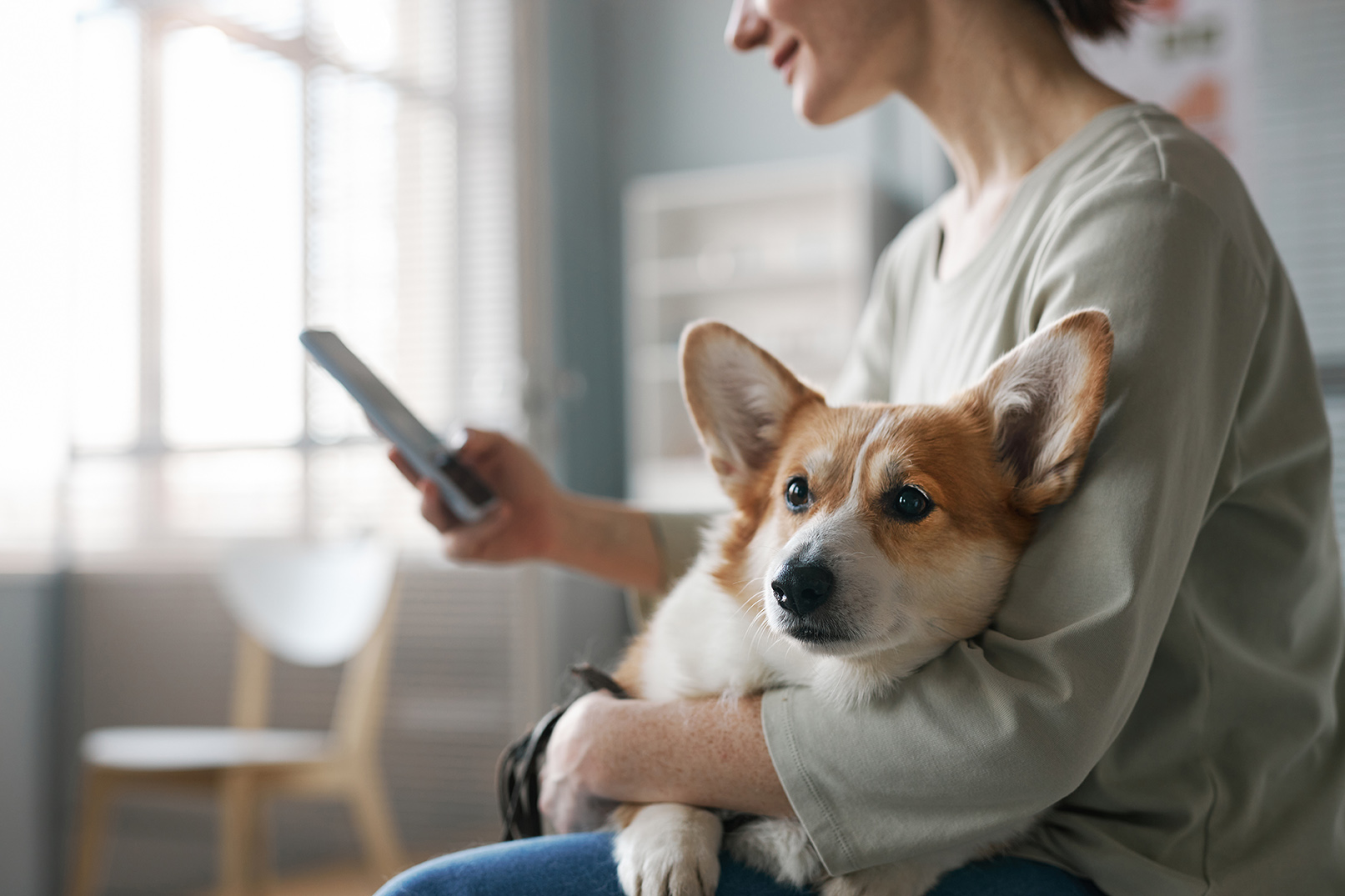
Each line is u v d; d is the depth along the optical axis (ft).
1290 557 2.96
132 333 10.00
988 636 2.63
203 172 10.05
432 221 10.75
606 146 16.46
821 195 14.44
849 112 3.81
